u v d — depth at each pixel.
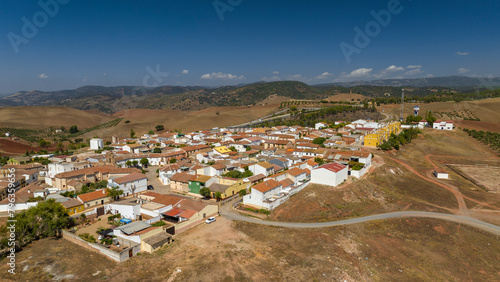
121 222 71.50
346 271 52.81
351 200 84.50
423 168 123.69
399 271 55.72
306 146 145.00
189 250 58.66
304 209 78.19
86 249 58.84
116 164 127.31
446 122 189.75
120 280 48.31
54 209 66.56
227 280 48.84
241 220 73.88
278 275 50.62
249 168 107.94
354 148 140.38
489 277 55.81
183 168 112.81
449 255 61.97
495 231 71.00
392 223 73.50
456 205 86.38
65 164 110.19
